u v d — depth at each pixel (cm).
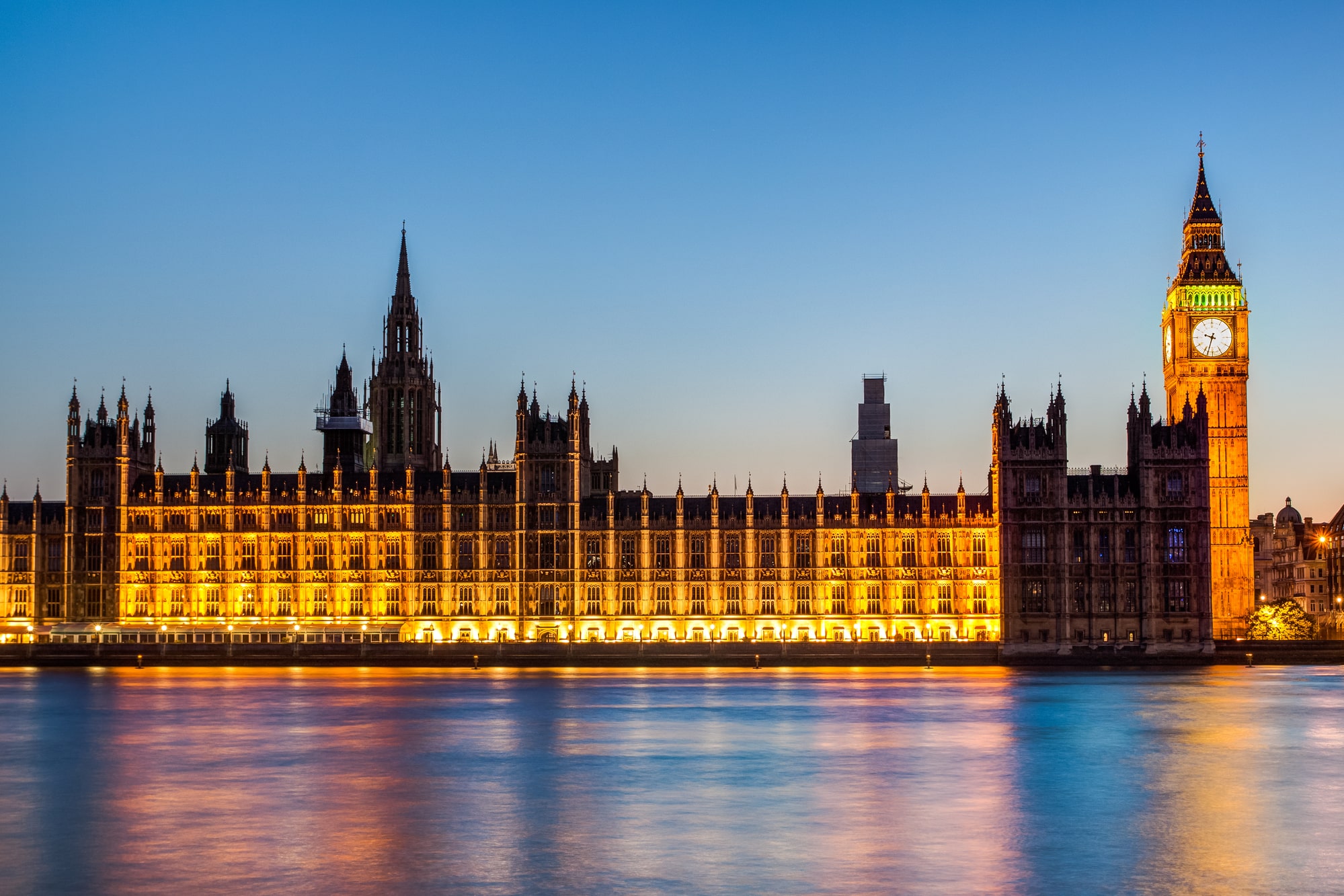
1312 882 6116
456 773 9300
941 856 6625
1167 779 8962
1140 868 6362
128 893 5966
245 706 14288
